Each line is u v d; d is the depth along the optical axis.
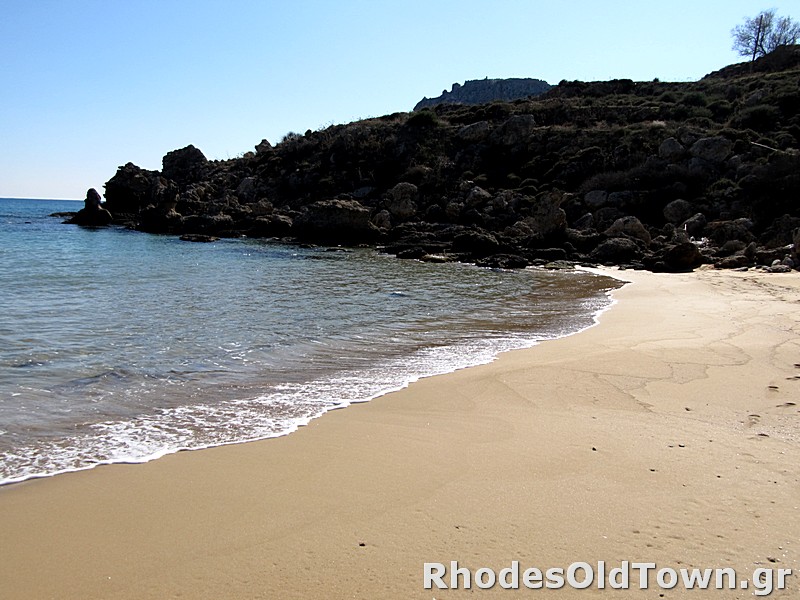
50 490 4.87
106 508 4.52
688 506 4.42
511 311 15.93
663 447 5.68
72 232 48.16
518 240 34.25
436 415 6.97
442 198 43.91
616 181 39.25
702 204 34.47
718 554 3.76
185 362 9.66
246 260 30.41
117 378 8.62
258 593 3.38
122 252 33.12
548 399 7.51
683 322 13.00
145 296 17.11
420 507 4.45
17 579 3.57
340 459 5.50
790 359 9.25
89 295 17.08
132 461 5.52
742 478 4.93
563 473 5.07
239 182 58.66
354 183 50.94
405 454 5.62
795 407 6.90
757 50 74.81
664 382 8.12
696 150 38.50
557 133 48.03
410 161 50.78
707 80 60.69
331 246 39.47
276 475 5.13
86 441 6.10
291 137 68.50
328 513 4.37
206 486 4.91
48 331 11.77
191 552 3.84
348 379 8.77
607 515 4.29
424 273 25.97
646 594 3.35
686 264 25.98
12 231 48.09
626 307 16.14
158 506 4.54
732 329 11.82
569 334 12.55
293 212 48.50
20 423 6.67
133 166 59.78
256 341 11.42
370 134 56.53
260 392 8.05
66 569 3.67
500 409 7.14
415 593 3.37
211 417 6.93
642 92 59.09
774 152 34.16
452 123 56.22
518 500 4.55
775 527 4.10
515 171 46.44
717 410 6.87
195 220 48.22
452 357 10.34
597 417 6.72
